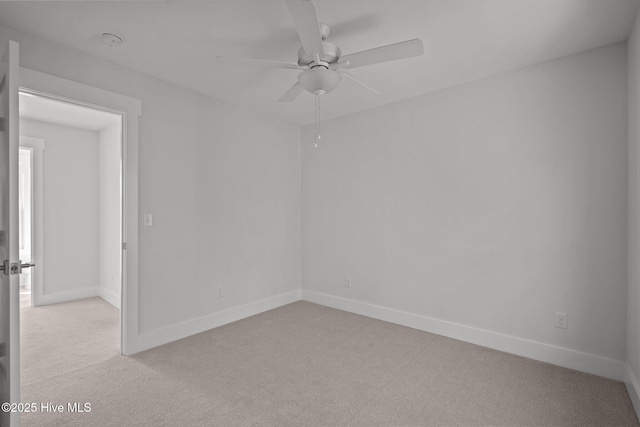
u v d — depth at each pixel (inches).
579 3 73.4
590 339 94.7
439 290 123.8
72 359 102.3
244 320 139.0
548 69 100.6
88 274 179.5
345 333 124.7
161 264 114.4
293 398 82.0
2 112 67.4
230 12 76.4
